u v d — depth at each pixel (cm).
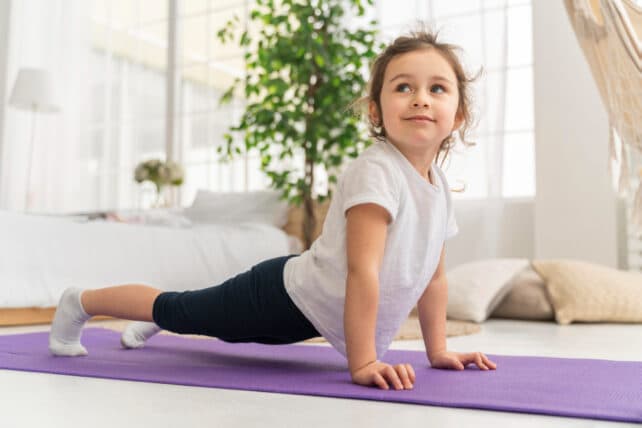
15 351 156
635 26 146
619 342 191
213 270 313
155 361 140
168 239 301
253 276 130
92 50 504
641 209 148
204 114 456
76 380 116
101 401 97
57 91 455
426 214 122
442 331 136
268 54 354
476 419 85
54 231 261
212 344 176
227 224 361
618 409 89
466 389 104
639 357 154
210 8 460
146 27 484
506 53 332
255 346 173
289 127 350
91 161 497
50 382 114
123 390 106
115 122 490
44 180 496
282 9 431
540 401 94
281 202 382
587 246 317
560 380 114
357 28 381
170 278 294
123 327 233
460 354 132
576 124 321
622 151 151
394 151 123
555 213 323
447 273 288
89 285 264
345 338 114
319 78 353
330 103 341
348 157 366
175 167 405
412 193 122
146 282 284
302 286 123
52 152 499
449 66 123
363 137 351
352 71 354
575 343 189
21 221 253
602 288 261
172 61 470
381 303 123
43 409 91
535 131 328
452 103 122
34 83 438
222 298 130
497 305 282
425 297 137
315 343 186
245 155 431
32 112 498
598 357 154
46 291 251
